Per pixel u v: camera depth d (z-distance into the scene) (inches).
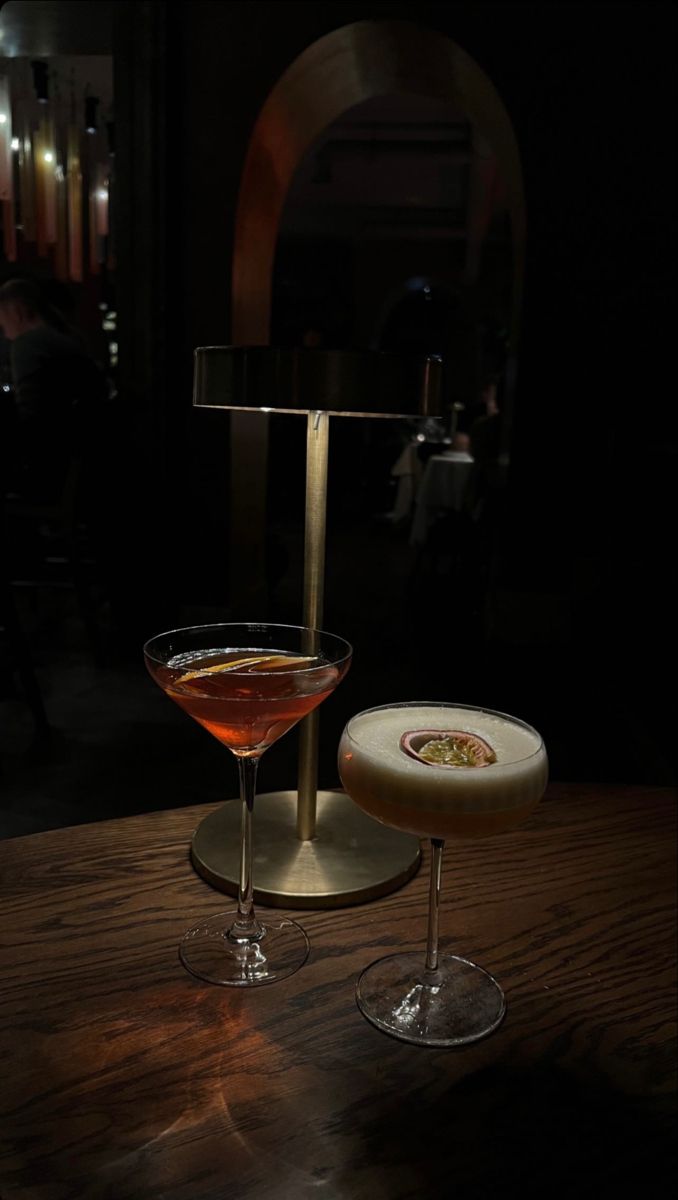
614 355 173.3
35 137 206.8
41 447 159.8
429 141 310.8
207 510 181.5
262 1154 21.1
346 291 497.7
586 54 164.6
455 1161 21.1
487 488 212.7
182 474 180.4
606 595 159.8
